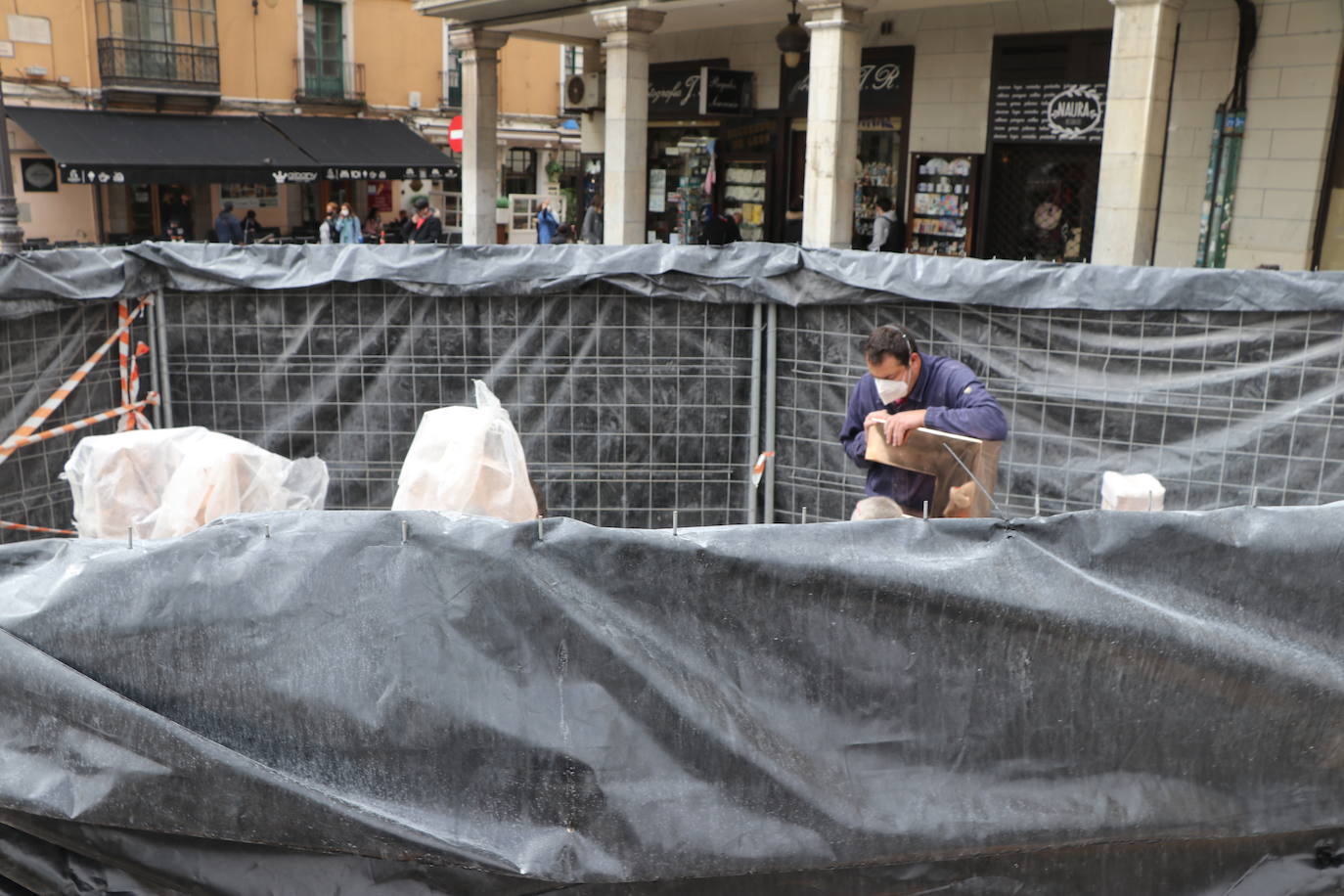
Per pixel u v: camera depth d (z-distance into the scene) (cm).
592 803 231
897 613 235
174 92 2862
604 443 632
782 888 247
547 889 242
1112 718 241
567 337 621
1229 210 1167
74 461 445
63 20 2697
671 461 630
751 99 1728
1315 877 257
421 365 632
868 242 1584
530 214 3278
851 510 604
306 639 234
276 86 3108
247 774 229
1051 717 241
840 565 232
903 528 238
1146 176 1010
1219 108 1150
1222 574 241
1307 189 1107
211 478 427
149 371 639
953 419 450
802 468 614
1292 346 502
